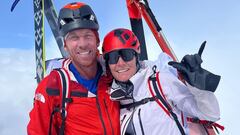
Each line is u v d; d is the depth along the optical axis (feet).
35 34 13.61
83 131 6.38
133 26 10.23
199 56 5.71
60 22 6.50
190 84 5.78
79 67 6.59
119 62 6.21
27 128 6.52
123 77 6.26
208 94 5.74
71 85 6.48
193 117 6.42
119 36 6.24
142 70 6.39
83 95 6.48
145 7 9.93
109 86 6.70
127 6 10.23
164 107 6.14
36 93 6.52
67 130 6.48
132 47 6.23
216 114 5.91
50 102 6.40
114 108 6.53
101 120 6.40
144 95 6.26
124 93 6.27
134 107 6.33
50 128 6.46
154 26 10.00
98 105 6.48
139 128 6.13
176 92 6.12
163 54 6.64
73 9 6.37
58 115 6.52
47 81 6.48
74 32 6.32
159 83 6.22
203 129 6.55
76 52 6.40
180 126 6.08
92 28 6.38
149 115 6.10
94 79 6.73
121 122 6.45
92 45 6.42
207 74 5.58
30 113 6.57
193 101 6.09
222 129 6.63
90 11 6.47
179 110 6.29
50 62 7.38
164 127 6.04
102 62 6.83
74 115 6.39
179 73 6.14
